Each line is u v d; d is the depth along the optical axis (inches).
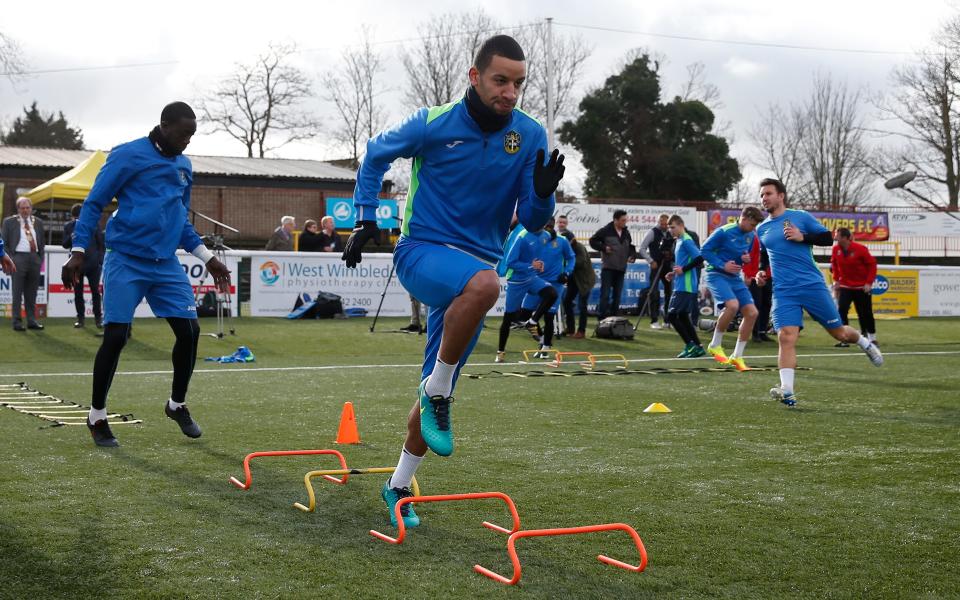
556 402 339.0
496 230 171.3
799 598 130.9
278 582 133.9
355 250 162.9
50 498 183.6
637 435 267.0
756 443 254.4
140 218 243.3
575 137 1966.0
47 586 131.1
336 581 134.7
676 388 386.6
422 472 214.1
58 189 816.9
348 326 643.5
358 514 175.0
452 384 162.9
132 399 338.3
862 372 458.3
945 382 411.2
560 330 661.3
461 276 158.4
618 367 491.5
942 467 222.4
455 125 162.2
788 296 338.3
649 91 1939.0
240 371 453.1
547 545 155.9
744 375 444.1
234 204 1291.8
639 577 138.9
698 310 733.3
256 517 171.3
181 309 250.4
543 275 541.0
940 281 867.4
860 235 1343.5
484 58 159.3
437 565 143.5
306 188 1366.9
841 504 185.2
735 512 178.4
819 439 261.3
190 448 241.4
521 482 203.6
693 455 236.2
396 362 509.4
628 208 1217.4
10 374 431.2
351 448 244.8
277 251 698.2
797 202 1958.7
